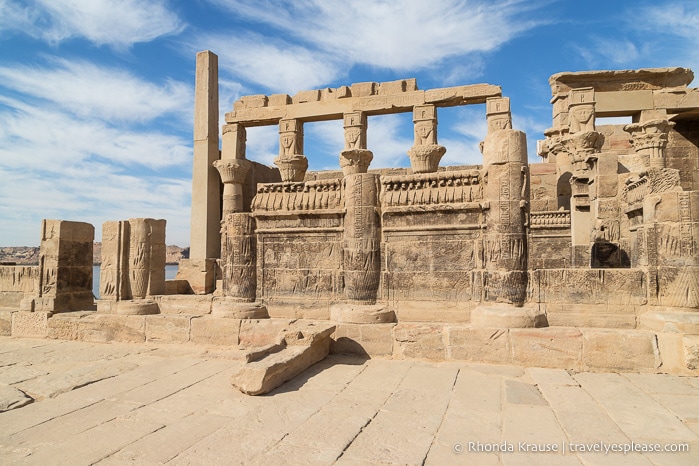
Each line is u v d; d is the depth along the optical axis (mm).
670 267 6684
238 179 18406
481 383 5824
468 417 4621
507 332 6719
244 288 8812
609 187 11156
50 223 9680
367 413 4742
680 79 17750
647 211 7039
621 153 19375
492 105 16109
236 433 4230
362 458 3703
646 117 17547
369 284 8023
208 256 18406
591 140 14789
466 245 7695
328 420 4539
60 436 4215
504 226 7289
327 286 8477
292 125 18391
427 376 6145
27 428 4418
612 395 5312
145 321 8617
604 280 7082
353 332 7406
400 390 5531
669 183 6941
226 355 7332
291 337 6824
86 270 10344
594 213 11477
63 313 9453
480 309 7238
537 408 4891
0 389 5688
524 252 7297
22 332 9469
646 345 6324
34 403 5207
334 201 8508
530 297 7309
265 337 7805
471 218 7684
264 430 4293
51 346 8477
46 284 9586
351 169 17000
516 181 7320
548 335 6590
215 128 19391
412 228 7953
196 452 3824
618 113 18125
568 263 15523
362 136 17766
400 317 7902
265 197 9031
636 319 6887
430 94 16891
